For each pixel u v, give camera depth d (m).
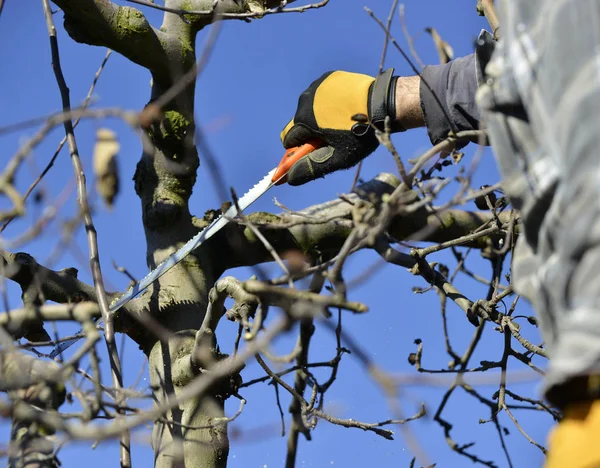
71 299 6.27
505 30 3.12
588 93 2.74
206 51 4.33
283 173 6.28
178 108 6.93
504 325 5.99
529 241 3.03
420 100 5.64
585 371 2.58
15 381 4.09
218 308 5.80
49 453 4.19
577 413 2.69
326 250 7.03
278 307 4.23
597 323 2.60
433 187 4.93
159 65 6.82
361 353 3.93
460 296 6.20
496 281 6.11
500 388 6.07
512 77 3.05
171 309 6.52
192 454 6.00
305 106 6.30
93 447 4.16
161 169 7.00
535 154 2.99
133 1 5.81
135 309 6.46
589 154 2.70
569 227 2.70
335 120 6.15
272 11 5.93
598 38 2.80
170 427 5.81
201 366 6.12
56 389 4.35
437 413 6.11
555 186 2.85
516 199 3.05
